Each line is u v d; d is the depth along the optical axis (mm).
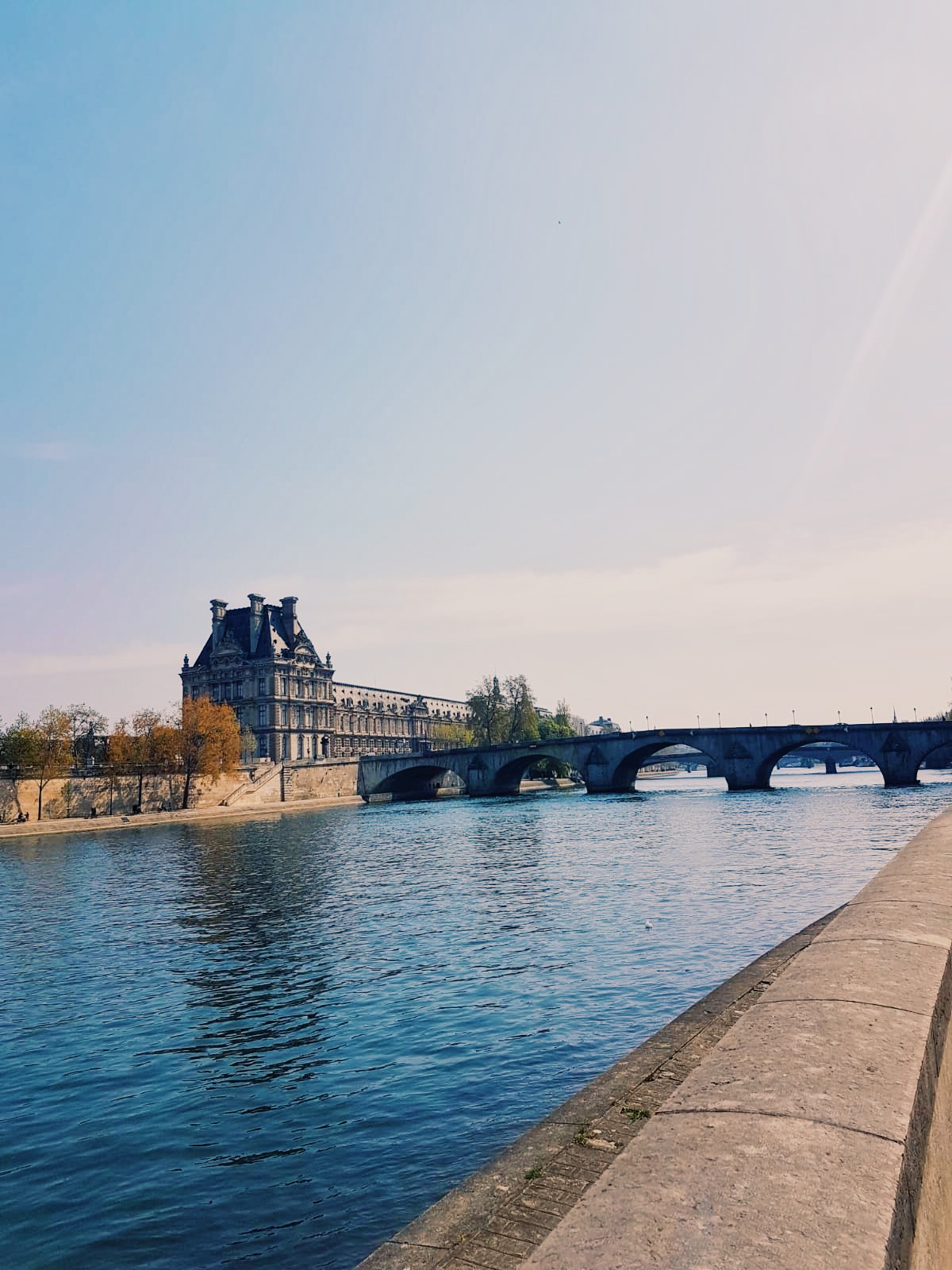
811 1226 2867
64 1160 16797
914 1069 3957
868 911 7426
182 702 147375
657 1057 13688
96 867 69688
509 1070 19328
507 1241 8695
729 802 110000
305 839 87938
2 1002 28484
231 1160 16234
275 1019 24891
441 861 61875
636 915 36062
